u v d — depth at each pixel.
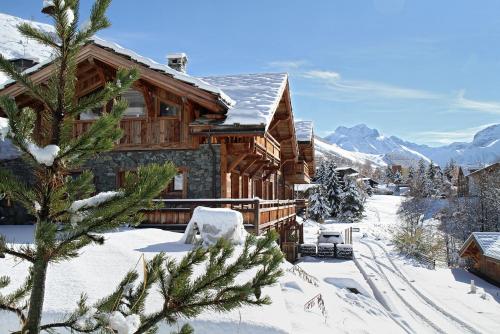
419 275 24.53
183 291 3.09
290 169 28.45
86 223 2.87
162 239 10.80
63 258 3.02
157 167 2.99
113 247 8.68
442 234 48.09
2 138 2.85
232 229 10.32
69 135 2.99
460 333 13.47
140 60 14.84
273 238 3.37
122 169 15.98
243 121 14.38
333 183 61.34
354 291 16.61
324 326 8.23
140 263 7.92
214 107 14.63
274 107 15.95
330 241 29.61
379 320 12.04
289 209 21.84
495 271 24.45
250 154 16.16
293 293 9.52
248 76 20.89
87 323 3.06
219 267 3.20
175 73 14.63
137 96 16.55
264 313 6.50
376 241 39.47
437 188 84.12
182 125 15.74
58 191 2.89
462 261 37.31
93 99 3.07
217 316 6.07
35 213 2.91
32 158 2.82
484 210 48.31
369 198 87.88
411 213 57.38
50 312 5.95
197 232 11.25
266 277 3.28
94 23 2.99
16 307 3.40
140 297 3.23
